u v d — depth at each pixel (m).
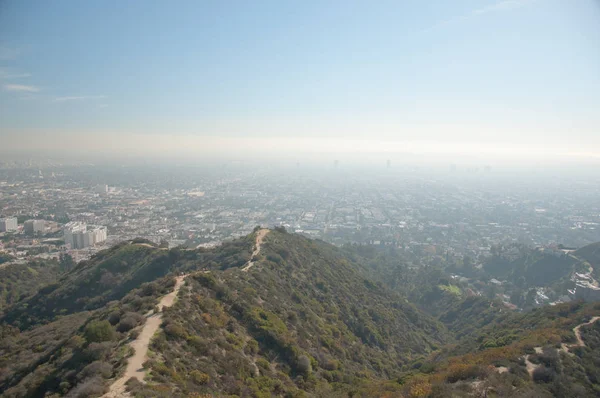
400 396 24.56
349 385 30.81
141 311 28.81
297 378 28.91
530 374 26.83
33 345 35.84
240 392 22.95
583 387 25.08
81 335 27.27
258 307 36.72
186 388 20.53
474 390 23.23
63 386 20.55
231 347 28.09
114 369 20.94
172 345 24.83
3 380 27.47
